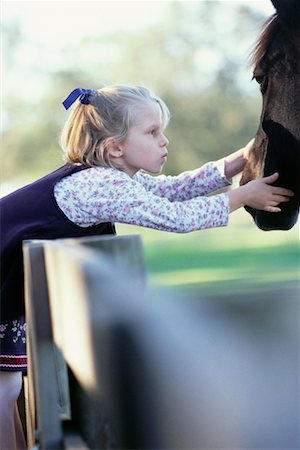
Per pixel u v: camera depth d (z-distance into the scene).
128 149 5.80
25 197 5.46
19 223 5.38
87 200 5.46
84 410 3.40
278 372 2.44
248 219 29.27
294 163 5.87
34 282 3.77
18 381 5.57
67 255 3.34
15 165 47.38
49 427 3.61
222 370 2.43
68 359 3.58
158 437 2.44
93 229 5.61
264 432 2.37
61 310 3.55
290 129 5.83
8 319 5.38
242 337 2.48
